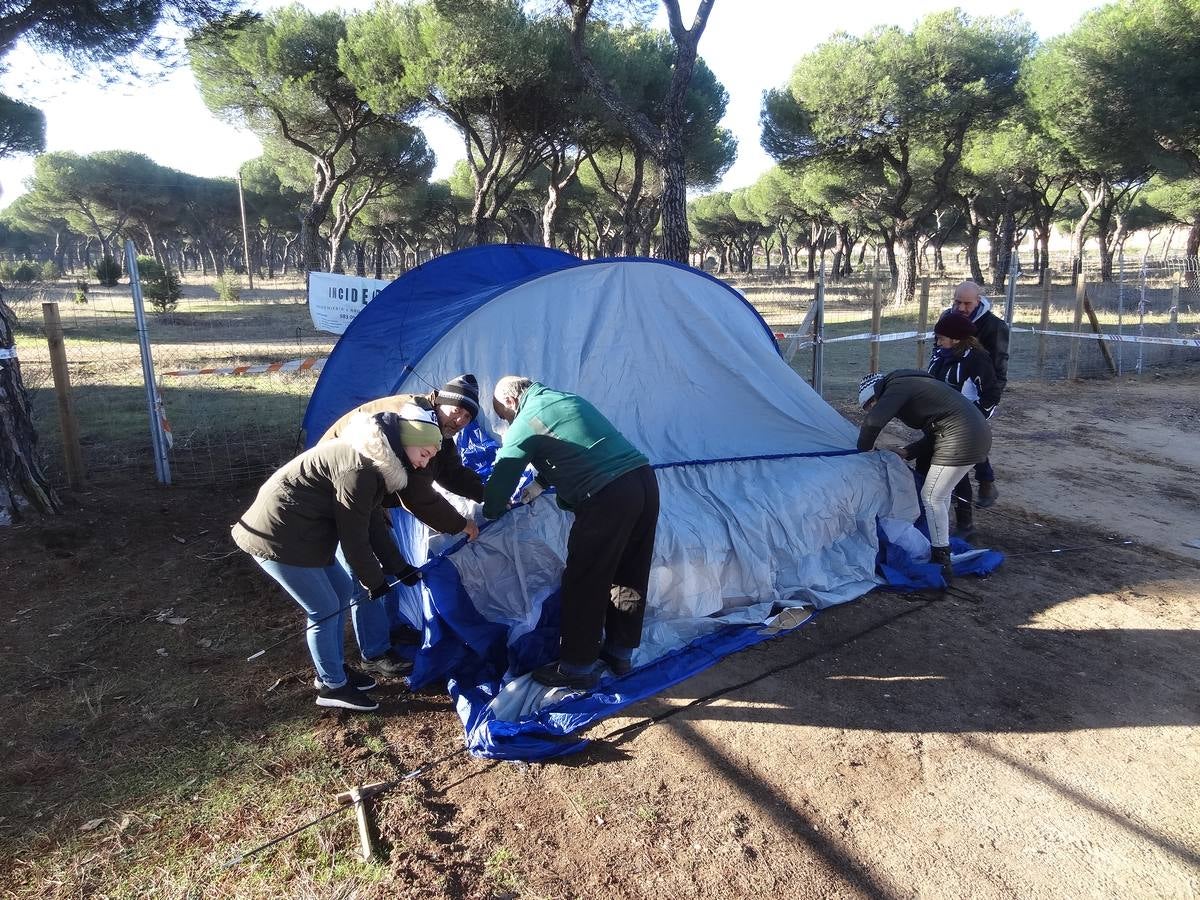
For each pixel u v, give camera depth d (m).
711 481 4.66
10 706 3.52
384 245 65.50
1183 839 2.74
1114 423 9.09
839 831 2.79
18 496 5.55
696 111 23.12
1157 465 7.46
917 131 22.75
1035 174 26.30
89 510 5.89
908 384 4.60
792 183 37.72
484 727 3.25
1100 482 6.92
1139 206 41.81
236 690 3.68
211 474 6.91
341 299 6.46
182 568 5.02
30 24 6.91
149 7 7.69
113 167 44.25
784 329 16.89
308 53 21.62
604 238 43.72
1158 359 13.14
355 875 2.57
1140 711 3.49
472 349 4.52
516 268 5.93
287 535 3.19
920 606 4.51
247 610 4.46
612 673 3.70
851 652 4.00
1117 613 4.42
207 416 9.12
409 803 2.91
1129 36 18.09
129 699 3.60
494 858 2.66
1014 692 3.65
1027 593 4.68
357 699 3.51
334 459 3.11
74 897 2.48
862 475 4.93
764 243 78.00
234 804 2.91
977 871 2.61
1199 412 9.59
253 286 38.16
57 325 6.06
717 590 4.21
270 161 36.03
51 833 2.76
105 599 4.57
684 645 4.03
